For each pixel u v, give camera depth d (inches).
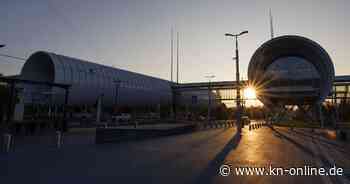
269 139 770.2
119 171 313.6
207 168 334.0
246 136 877.8
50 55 1977.1
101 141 613.3
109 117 2279.8
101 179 275.3
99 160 387.2
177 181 269.4
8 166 337.1
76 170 317.1
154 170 320.5
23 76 1942.7
